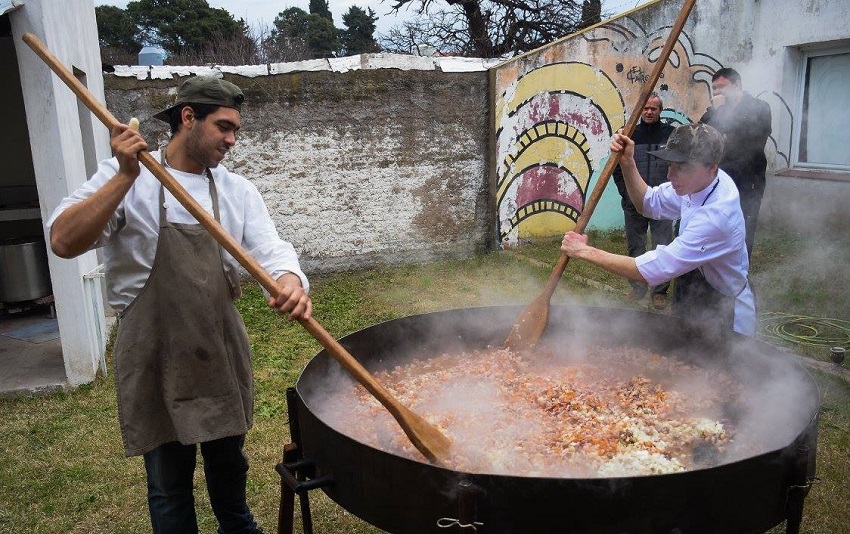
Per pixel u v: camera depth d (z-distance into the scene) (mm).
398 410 1954
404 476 1712
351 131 6883
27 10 3939
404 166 7211
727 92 4844
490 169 7590
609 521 1578
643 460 1979
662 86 8117
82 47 5270
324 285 6695
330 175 6902
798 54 7980
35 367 4668
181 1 25172
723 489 1627
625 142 3023
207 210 2094
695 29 8078
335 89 6723
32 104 4020
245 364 2240
